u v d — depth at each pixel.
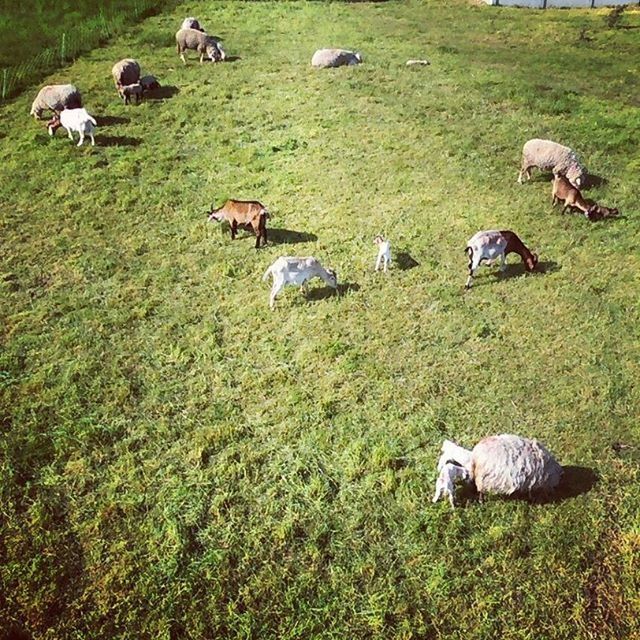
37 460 9.66
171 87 23.14
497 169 18.03
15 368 11.24
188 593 8.04
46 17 28.92
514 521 8.80
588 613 7.89
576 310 12.70
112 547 8.49
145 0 32.34
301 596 8.05
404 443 9.98
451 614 7.87
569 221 15.59
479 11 35.78
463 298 13.03
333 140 19.39
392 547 8.59
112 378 11.13
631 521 8.84
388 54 27.20
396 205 16.12
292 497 9.17
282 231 15.06
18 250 14.38
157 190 16.83
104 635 7.65
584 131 20.30
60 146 18.75
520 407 10.61
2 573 8.16
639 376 11.17
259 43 28.22
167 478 9.43
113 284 13.43
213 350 11.73
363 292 13.16
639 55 28.16
